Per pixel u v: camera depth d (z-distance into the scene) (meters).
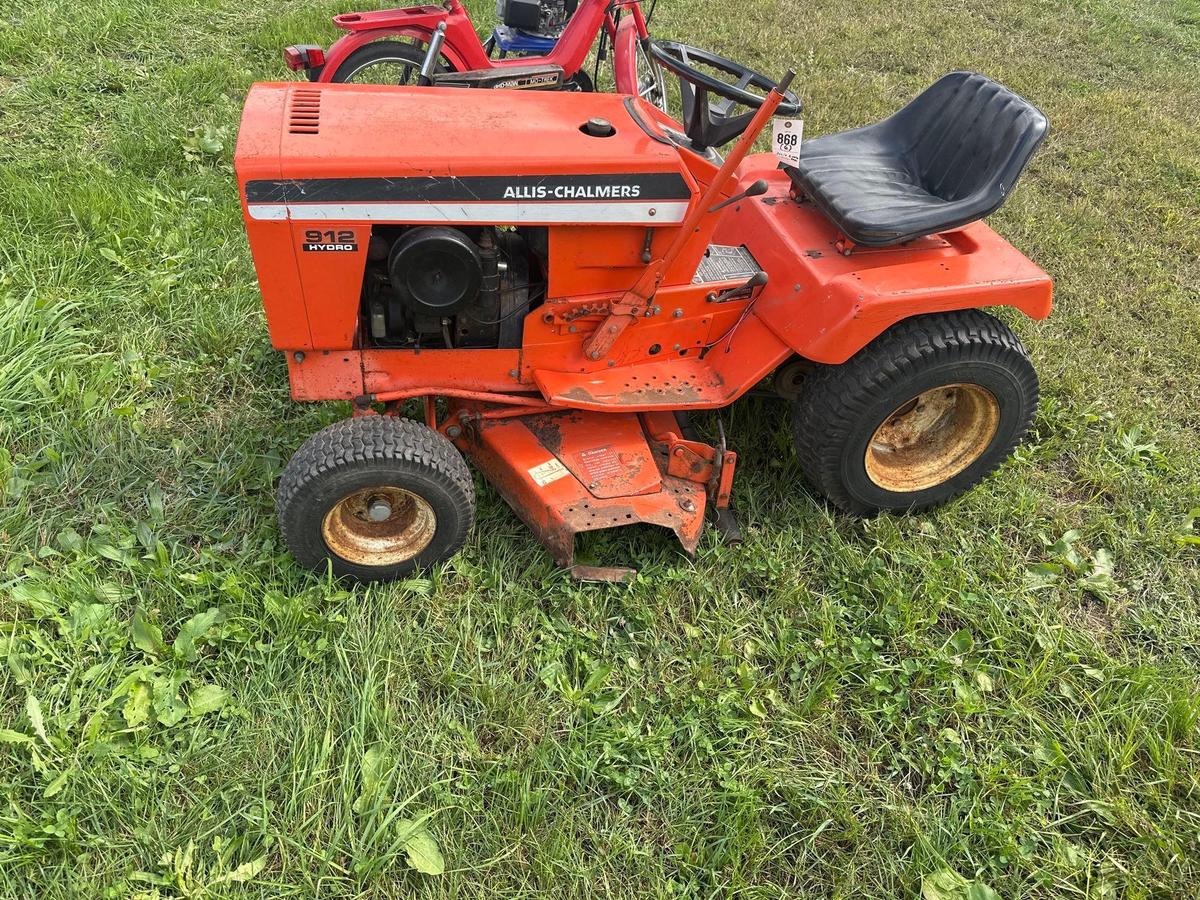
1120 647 3.01
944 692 2.78
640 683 2.72
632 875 2.29
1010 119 3.14
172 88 5.38
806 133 5.71
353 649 2.65
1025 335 4.26
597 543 3.12
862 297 2.83
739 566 3.08
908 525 3.37
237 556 2.92
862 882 2.35
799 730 2.65
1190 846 2.44
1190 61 7.61
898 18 7.71
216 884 2.15
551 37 5.59
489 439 3.02
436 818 2.34
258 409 3.47
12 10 5.96
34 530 2.90
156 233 4.21
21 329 3.53
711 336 3.13
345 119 2.65
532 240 2.82
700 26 7.01
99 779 2.29
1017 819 2.46
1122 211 5.38
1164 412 3.96
